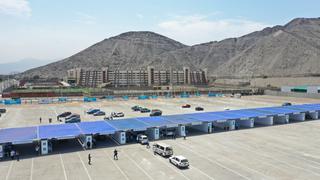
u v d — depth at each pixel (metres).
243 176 34.62
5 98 138.25
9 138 43.97
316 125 66.00
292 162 39.59
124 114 84.06
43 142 44.06
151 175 35.19
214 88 182.00
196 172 36.03
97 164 39.28
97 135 51.69
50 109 96.31
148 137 54.12
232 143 49.75
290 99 128.50
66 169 37.44
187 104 105.56
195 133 57.81
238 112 69.69
